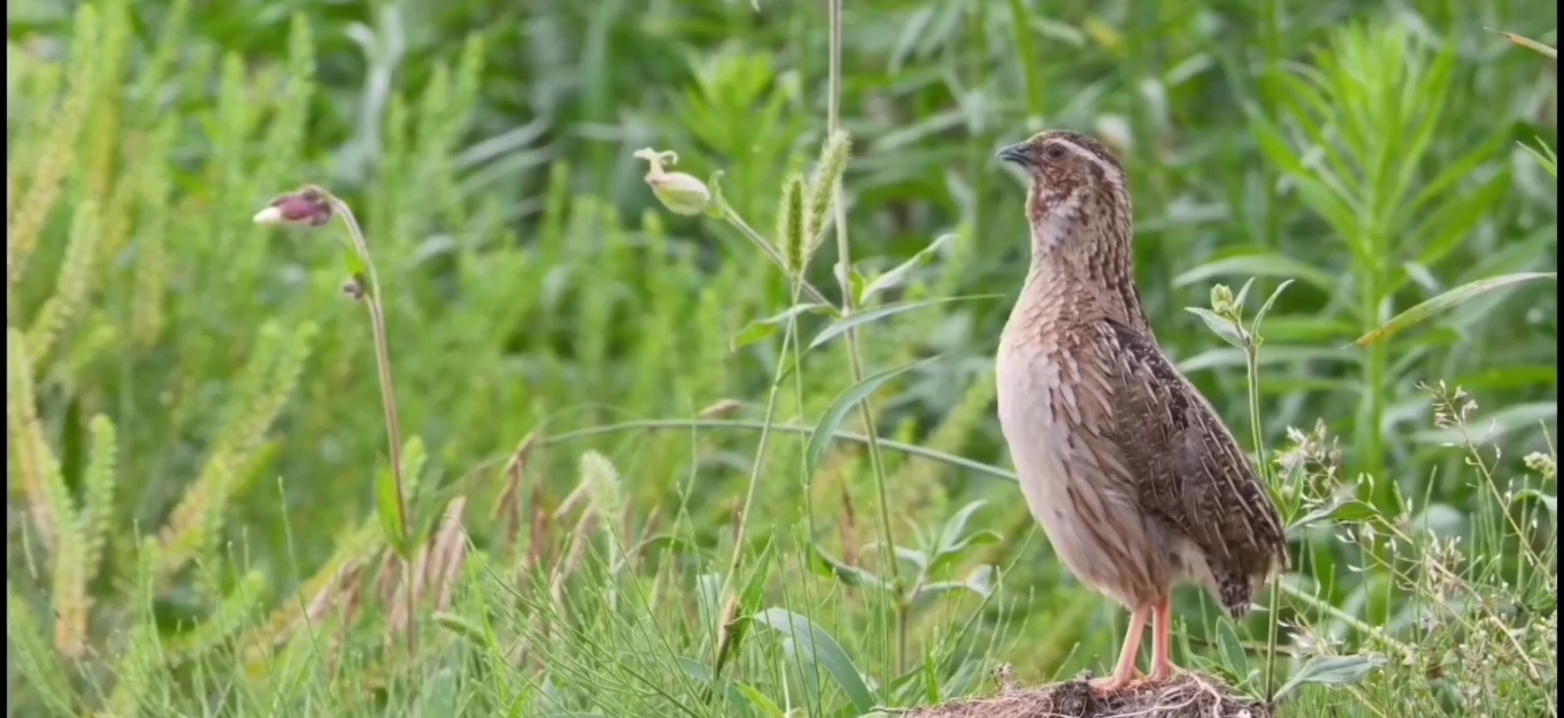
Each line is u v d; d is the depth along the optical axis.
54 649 10.71
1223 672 8.57
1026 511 11.25
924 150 14.76
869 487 11.23
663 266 13.48
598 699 8.13
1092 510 8.41
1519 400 12.58
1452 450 11.54
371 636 10.16
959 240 12.33
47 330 11.66
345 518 12.47
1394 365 11.48
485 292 13.31
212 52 15.52
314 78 16.05
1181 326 13.55
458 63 16.34
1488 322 13.23
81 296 11.63
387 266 13.09
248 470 11.84
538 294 14.00
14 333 10.95
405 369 12.98
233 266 12.85
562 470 12.73
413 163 13.57
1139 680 8.15
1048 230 8.65
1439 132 13.83
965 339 13.63
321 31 15.88
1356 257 11.39
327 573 10.51
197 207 13.40
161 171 12.70
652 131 15.84
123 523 12.37
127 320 12.55
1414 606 8.48
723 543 9.48
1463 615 8.23
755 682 8.68
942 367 13.44
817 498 11.05
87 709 9.71
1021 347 8.51
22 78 13.44
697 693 8.14
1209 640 8.90
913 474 11.34
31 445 10.77
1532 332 13.23
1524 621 8.89
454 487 10.31
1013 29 14.15
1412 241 11.59
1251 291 13.77
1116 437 8.34
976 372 13.35
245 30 15.72
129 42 14.15
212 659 10.85
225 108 13.12
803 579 8.23
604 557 9.91
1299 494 7.54
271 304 14.08
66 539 10.58
